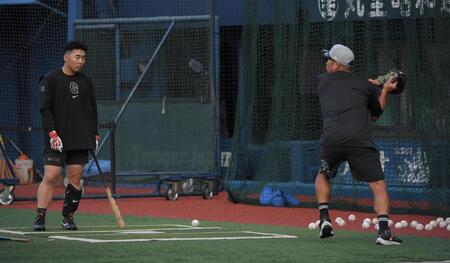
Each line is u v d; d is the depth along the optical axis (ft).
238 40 175.22
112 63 162.61
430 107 116.57
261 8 134.31
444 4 115.65
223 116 175.11
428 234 90.53
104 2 167.43
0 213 117.39
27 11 187.32
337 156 78.02
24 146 192.03
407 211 116.98
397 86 78.89
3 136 180.75
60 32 186.60
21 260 62.80
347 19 124.67
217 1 174.29
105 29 163.22
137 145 159.12
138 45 161.89
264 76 135.54
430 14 116.67
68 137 89.25
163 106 158.20
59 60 186.91
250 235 84.74
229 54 175.83
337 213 119.14
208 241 77.71
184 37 158.92
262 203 132.46
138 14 168.35
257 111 136.87
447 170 114.11
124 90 162.09
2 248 70.49
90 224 99.76
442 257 66.23
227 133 174.81
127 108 160.25
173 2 166.91
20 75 190.29
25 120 191.01
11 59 189.88
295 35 130.21
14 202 139.54
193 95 157.28
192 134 156.56
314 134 132.77
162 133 158.10
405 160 119.14
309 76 130.62
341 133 76.69
